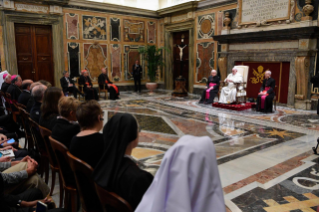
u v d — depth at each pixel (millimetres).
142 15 12438
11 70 9586
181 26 11758
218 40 9773
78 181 1736
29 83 4355
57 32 10344
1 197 1746
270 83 7426
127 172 1355
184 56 12188
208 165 884
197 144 910
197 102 9289
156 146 4547
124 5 11859
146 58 12070
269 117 6809
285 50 8000
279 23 8125
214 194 881
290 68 7980
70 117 2420
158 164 3672
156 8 12812
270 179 3305
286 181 3250
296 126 5875
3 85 5562
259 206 2689
